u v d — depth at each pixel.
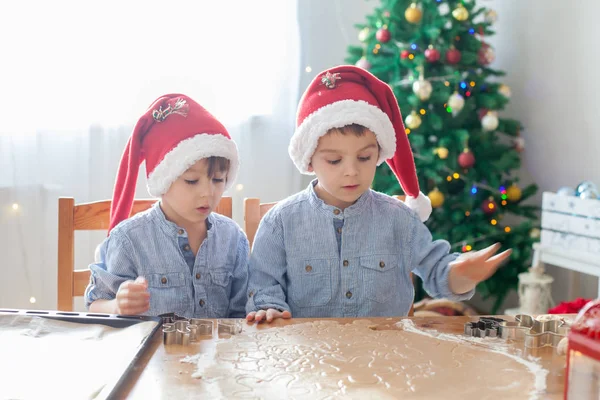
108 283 1.31
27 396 0.74
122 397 0.74
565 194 2.46
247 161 2.80
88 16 2.51
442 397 0.77
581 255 2.36
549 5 2.87
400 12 2.60
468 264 1.24
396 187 2.51
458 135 2.58
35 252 2.56
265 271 1.37
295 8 2.82
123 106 2.58
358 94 1.33
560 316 1.09
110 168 2.59
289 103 2.86
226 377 0.81
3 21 2.43
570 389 0.68
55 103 2.51
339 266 1.38
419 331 1.01
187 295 1.38
